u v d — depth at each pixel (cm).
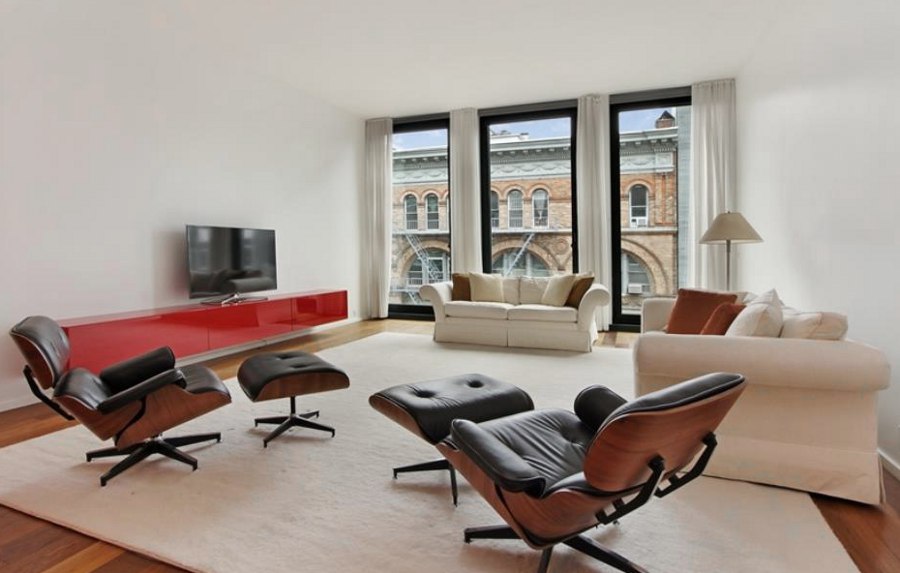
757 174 451
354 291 677
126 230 387
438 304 524
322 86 555
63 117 344
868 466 186
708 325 259
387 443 253
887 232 227
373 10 378
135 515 186
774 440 199
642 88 561
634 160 585
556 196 626
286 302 496
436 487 207
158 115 411
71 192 350
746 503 189
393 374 391
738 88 517
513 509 138
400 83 545
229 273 464
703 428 128
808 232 324
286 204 553
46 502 197
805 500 191
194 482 212
